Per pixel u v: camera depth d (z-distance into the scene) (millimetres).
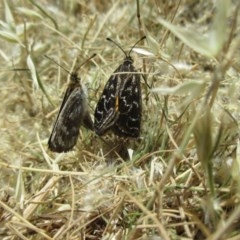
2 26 126
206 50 64
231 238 75
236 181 82
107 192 94
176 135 98
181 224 79
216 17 63
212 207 77
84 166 105
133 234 81
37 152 112
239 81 95
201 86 70
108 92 101
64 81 133
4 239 91
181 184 91
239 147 82
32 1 131
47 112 124
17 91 132
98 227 91
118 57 127
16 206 94
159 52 98
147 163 100
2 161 112
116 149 106
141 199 88
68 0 150
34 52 135
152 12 137
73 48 135
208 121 71
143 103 108
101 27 135
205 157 73
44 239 89
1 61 137
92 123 105
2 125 123
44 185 103
